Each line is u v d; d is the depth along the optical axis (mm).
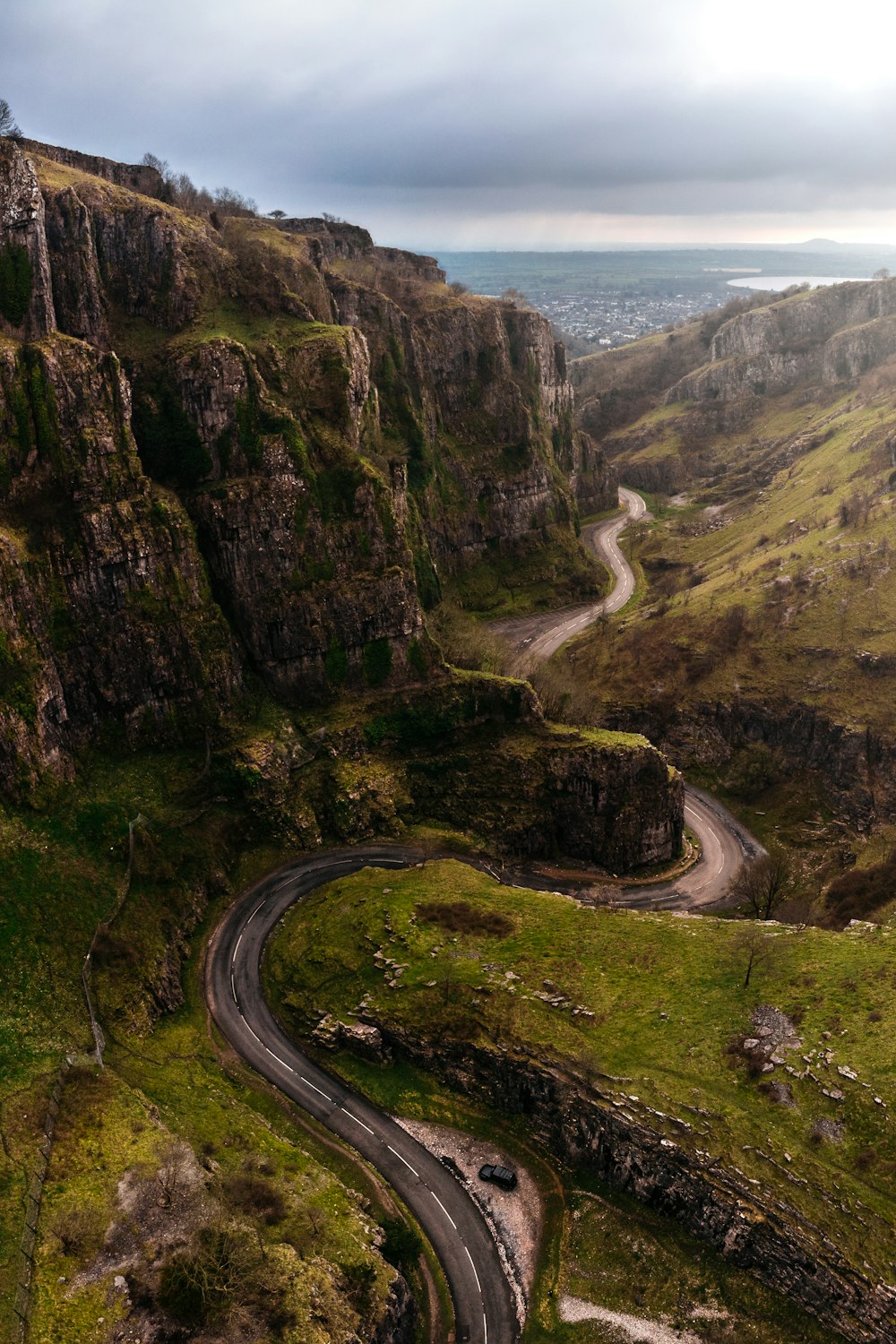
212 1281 63906
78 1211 68438
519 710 149750
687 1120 79250
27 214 117000
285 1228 72812
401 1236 77125
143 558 121062
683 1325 72250
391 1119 90562
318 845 129500
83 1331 60844
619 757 144500
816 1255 68938
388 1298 69875
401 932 107312
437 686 147125
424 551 184250
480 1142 88375
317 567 139375
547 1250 79375
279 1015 101500
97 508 117312
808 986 89125
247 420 134875
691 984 93812
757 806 178375
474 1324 73625
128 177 174375
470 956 102812
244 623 134875
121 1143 75062
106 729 119938
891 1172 71188
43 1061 80812
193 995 102812
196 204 191500
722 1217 74625
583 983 96688
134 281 143000
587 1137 84062
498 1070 89750
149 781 119812
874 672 182125
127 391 123250
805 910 129875
